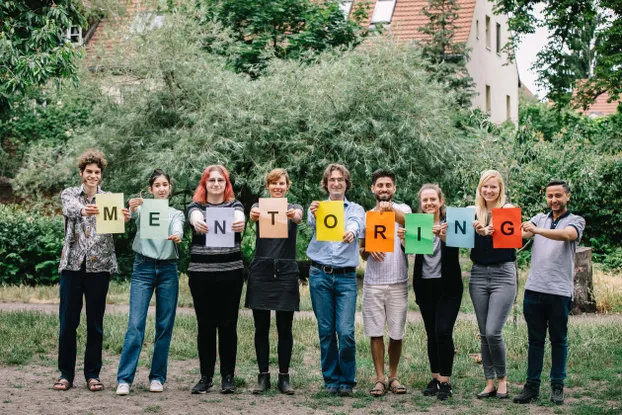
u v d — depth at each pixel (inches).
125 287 657.0
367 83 664.4
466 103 1039.6
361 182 680.4
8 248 687.7
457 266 291.7
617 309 533.3
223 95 669.3
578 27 956.0
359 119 661.9
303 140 661.3
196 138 645.9
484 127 470.0
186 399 289.1
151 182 301.4
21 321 445.4
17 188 872.9
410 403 285.7
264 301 293.3
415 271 297.4
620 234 824.3
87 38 1030.4
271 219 288.4
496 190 290.8
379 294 299.6
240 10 890.1
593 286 577.6
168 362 363.9
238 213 292.7
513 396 298.5
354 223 293.7
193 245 296.0
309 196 697.6
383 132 652.7
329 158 663.8
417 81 678.5
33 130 967.0
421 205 299.4
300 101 668.7
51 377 326.3
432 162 665.0
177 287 304.7
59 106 956.6
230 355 300.7
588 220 832.3
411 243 283.3
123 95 690.8
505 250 288.7
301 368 348.2
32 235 695.1
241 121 654.5
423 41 1063.6
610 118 1018.1
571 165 581.9
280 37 909.2
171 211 303.7
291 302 294.0
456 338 398.6
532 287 290.0
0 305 565.6
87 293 300.5
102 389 301.4
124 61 681.6
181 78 675.4
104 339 402.3
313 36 892.0
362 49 706.2
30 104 958.4
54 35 501.0
